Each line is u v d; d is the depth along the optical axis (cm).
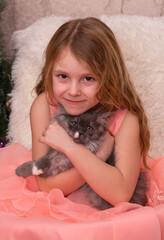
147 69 250
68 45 150
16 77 271
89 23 162
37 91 211
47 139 164
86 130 166
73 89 152
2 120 328
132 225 125
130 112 183
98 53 154
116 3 303
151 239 126
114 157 170
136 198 171
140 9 304
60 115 175
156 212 133
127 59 251
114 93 169
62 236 120
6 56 340
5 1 309
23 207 150
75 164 155
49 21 272
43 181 169
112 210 143
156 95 249
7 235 126
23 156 208
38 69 262
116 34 254
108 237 122
